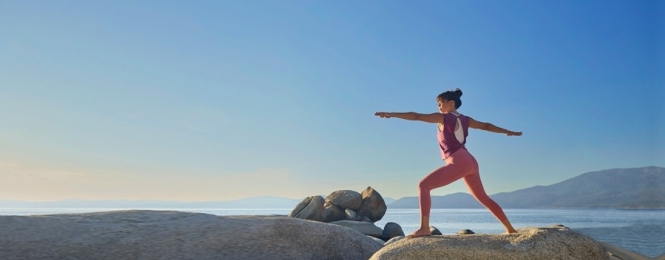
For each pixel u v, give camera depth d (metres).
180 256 4.51
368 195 19.50
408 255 4.30
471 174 4.91
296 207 19.33
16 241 4.30
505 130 5.09
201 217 5.33
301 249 5.01
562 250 4.21
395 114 4.86
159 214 5.33
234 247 4.75
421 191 4.81
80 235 4.57
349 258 5.40
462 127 4.94
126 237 4.64
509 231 4.81
